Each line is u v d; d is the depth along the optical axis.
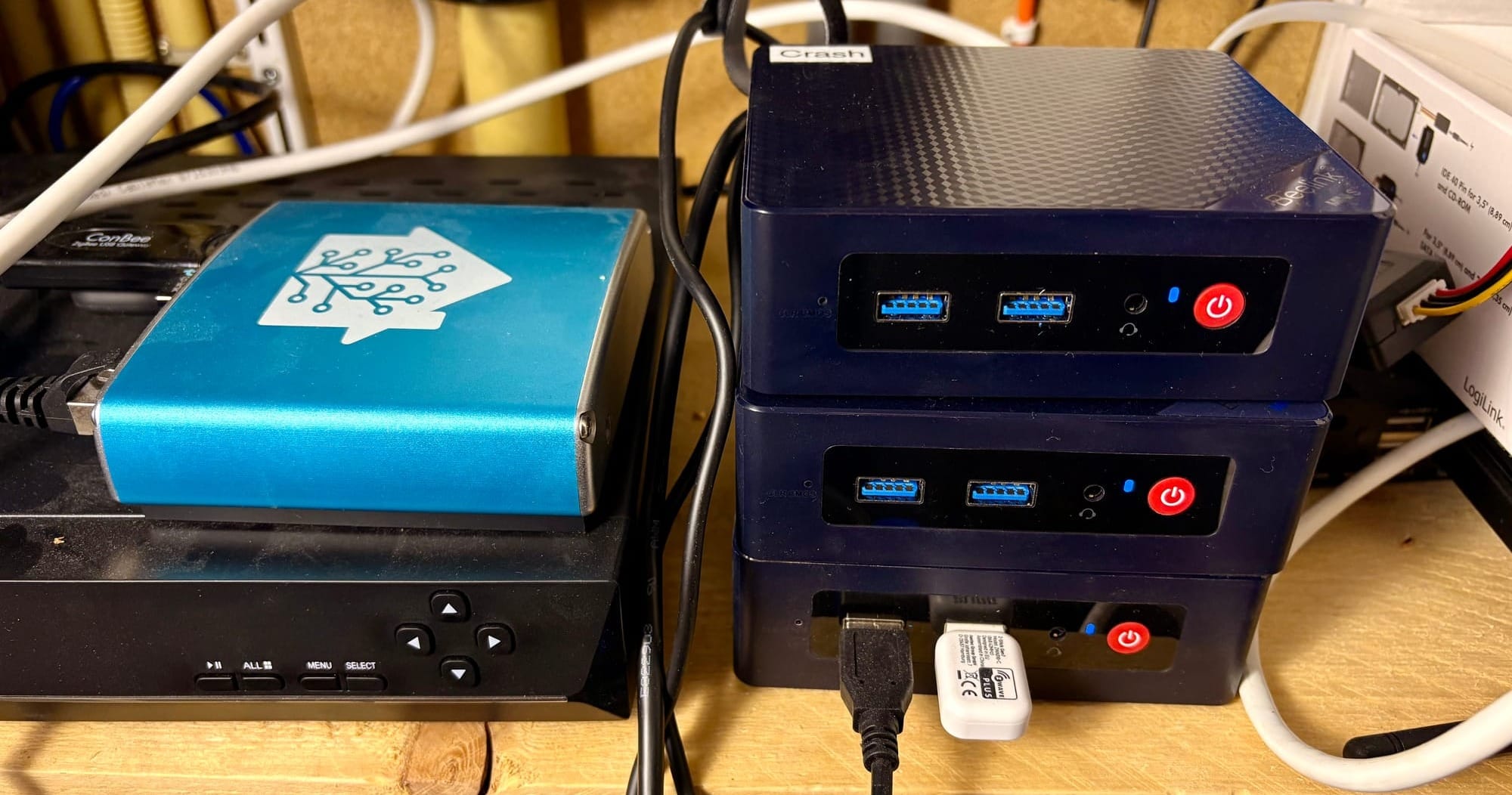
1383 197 0.37
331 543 0.43
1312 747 0.45
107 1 0.72
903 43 0.74
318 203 0.57
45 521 0.44
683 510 0.58
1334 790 0.44
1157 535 0.42
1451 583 0.54
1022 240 0.36
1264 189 0.38
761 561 0.44
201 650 0.43
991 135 0.42
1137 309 0.38
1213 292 0.37
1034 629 0.46
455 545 0.43
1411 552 0.56
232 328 0.45
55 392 0.46
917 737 0.46
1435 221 0.55
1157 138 0.42
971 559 0.44
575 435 0.41
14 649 0.43
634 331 0.53
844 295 0.38
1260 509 0.41
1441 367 0.55
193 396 0.41
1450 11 0.62
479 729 0.46
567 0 0.74
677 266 0.44
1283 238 0.36
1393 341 0.52
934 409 0.40
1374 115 0.61
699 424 0.63
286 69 0.74
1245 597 0.44
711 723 0.47
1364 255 0.36
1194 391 0.39
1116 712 0.47
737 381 0.44
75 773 0.44
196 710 0.45
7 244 0.46
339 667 0.43
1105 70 0.51
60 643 0.43
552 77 0.70
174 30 0.74
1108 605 0.45
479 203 0.66
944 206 0.36
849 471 0.41
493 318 0.46
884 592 0.45
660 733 0.42
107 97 0.77
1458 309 0.50
